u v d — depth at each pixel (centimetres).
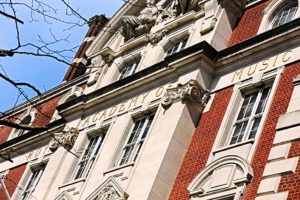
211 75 2383
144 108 2512
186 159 2200
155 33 2852
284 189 1722
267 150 1912
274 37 2194
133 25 2973
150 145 2295
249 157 1947
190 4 2753
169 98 2366
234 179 1928
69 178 2681
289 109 1909
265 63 2195
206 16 2588
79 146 2750
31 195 2756
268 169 1808
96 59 3100
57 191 2659
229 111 2173
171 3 2930
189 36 2634
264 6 2486
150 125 2452
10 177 3300
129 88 2664
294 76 2045
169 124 2278
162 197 2130
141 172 2234
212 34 2461
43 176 2819
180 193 2097
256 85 2167
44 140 3256
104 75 3009
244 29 2473
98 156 2569
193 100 2297
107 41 3145
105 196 2333
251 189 1853
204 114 2291
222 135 2125
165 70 2497
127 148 2498
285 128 1866
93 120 2794
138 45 2930
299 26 2136
